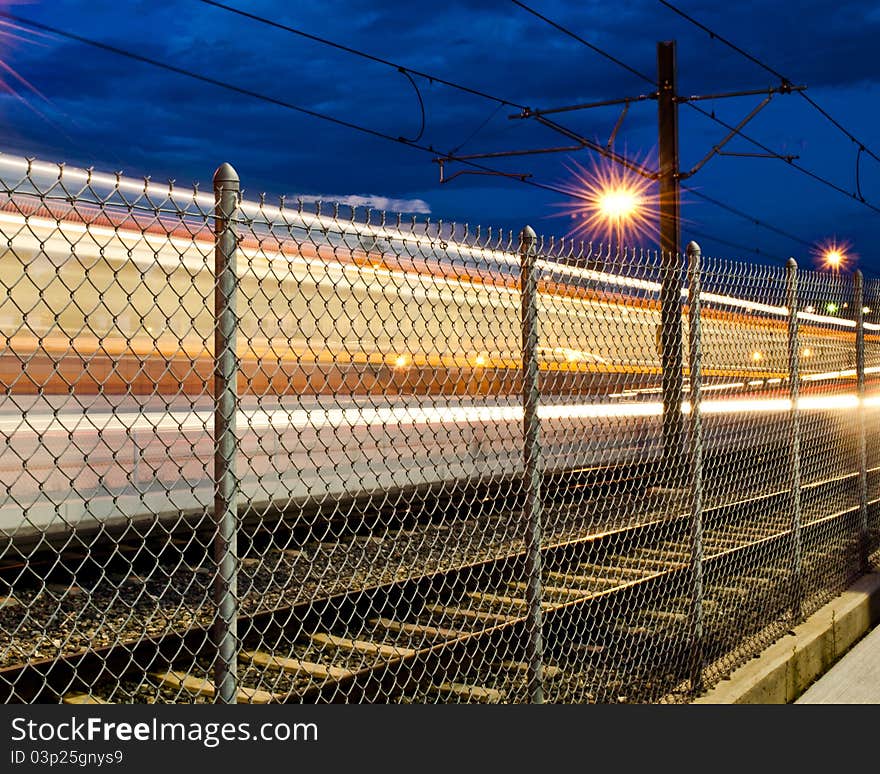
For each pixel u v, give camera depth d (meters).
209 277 9.11
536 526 3.88
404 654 5.33
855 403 8.90
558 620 6.30
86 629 5.50
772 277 6.25
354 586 6.70
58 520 7.52
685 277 5.03
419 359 8.31
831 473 8.40
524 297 3.81
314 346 8.66
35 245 7.44
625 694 4.94
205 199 6.38
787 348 6.76
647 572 7.64
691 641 4.97
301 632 5.69
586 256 4.13
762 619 6.23
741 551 8.17
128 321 8.55
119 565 7.18
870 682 5.86
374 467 10.51
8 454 8.09
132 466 8.93
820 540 7.96
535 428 3.88
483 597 6.82
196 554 7.59
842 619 6.62
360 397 9.04
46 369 8.15
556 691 5.02
